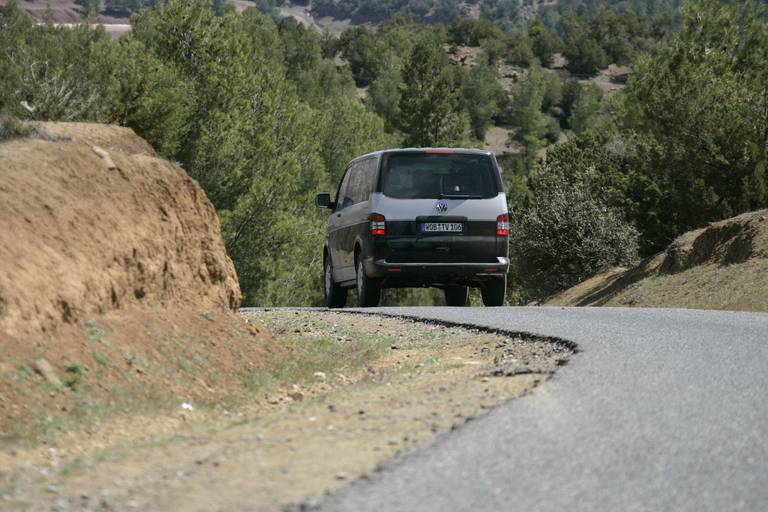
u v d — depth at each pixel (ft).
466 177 186.91
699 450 59.52
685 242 304.71
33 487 57.82
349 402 83.30
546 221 454.40
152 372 96.78
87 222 103.91
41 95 300.81
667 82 365.40
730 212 350.43
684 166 359.87
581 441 61.46
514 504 48.44
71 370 85.56
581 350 102.58
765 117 345.10
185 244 123.34
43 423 75.97
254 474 55.42
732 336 113.60
